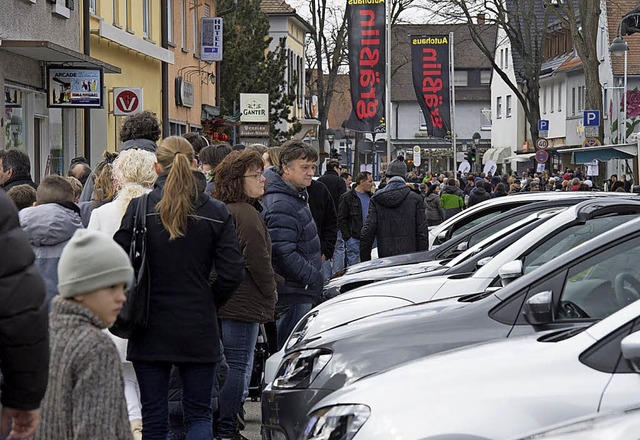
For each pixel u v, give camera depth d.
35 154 26.48
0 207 4.70
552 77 90.50
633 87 74.62
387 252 18.28
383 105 32.75
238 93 52.09
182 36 43.00
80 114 29.84
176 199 7.91
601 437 3.89
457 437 5.46
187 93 42.62
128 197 9.23
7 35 23.36
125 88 27.59
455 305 8.14
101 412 5.14
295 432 7.78
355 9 32.53
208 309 8.08
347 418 5.89
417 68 44.03
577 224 9.70
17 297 4.67
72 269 5.29
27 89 25.06
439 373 5.85
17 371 4.71
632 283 7.56
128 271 5.40
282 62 55.09
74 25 28.42
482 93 128.38
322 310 10.51
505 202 17.08
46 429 5.16
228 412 9.98
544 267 7.58
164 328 7.97
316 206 14.74
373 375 6.33
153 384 8.08
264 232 9.94
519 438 4.16
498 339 6.70
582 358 5.57
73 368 5.17
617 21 77.06
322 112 67.50
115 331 7.96
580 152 43.81
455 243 15.22
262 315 9.93
